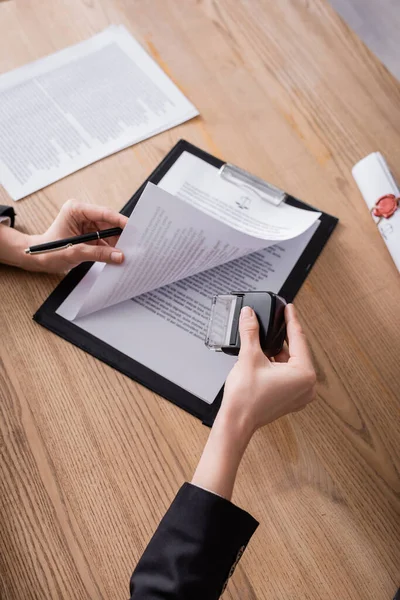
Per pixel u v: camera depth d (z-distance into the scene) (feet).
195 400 2.17
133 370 2.22
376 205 2.49
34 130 2.70
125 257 2.14
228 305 2.10
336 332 2.32
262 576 1.93
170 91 2.81
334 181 2.63
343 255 2.46
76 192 2.59
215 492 1.72
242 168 2.65
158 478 2.06
